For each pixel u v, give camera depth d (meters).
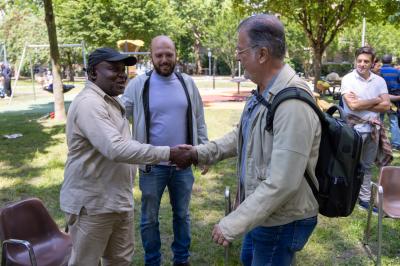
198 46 47.44
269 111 2.03
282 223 2.11
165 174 3.41
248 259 2.66
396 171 4.07
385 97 4.67
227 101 17.77
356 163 2.14
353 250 4.13
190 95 3.51
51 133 10.20
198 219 4.91
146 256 3.55
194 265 3.88
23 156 7.88
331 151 2.12
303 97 1.98
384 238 4.35
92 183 2.56
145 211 3.46
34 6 14.30
